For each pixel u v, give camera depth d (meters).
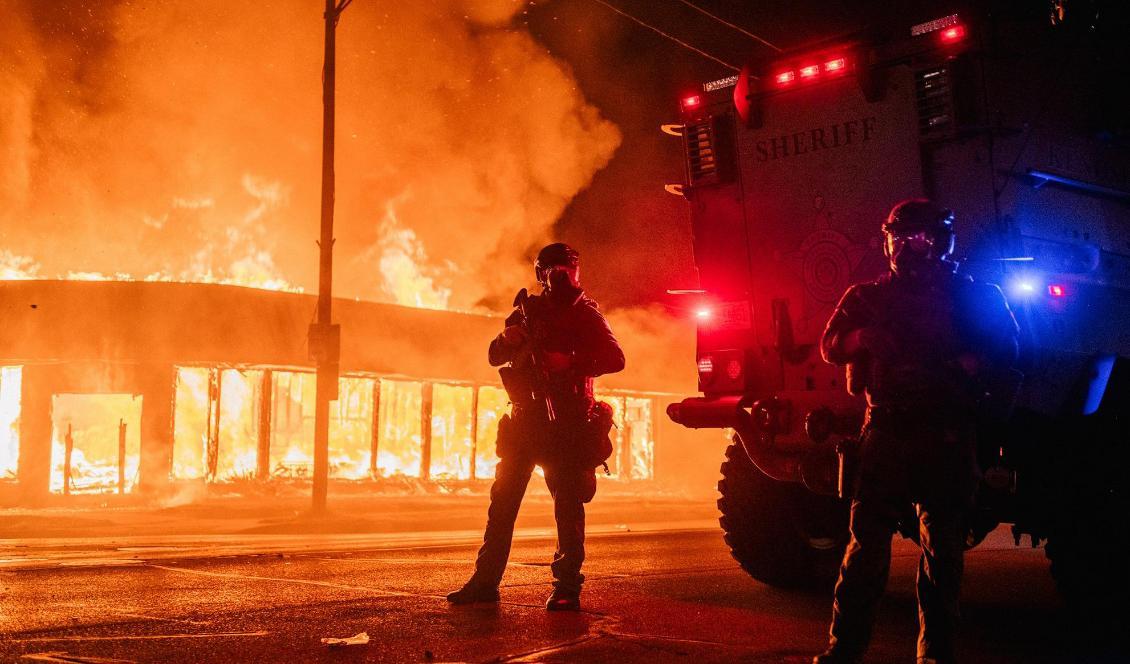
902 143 6.93
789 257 7.47
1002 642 5.90
